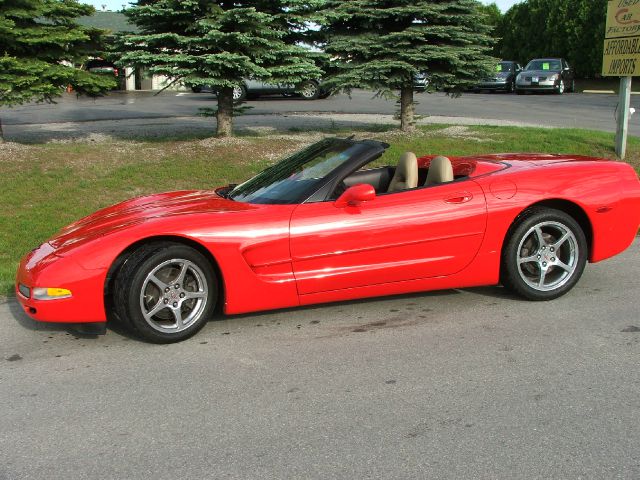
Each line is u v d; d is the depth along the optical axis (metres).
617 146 11.34
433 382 3.83
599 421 3.32
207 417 3.48
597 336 4.48
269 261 4.61
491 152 11.70
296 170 5.21
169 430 3.36
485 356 4.19
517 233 5.04
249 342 4.55
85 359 4.33
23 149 11.43
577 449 3.06
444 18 12.35
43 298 4.32
